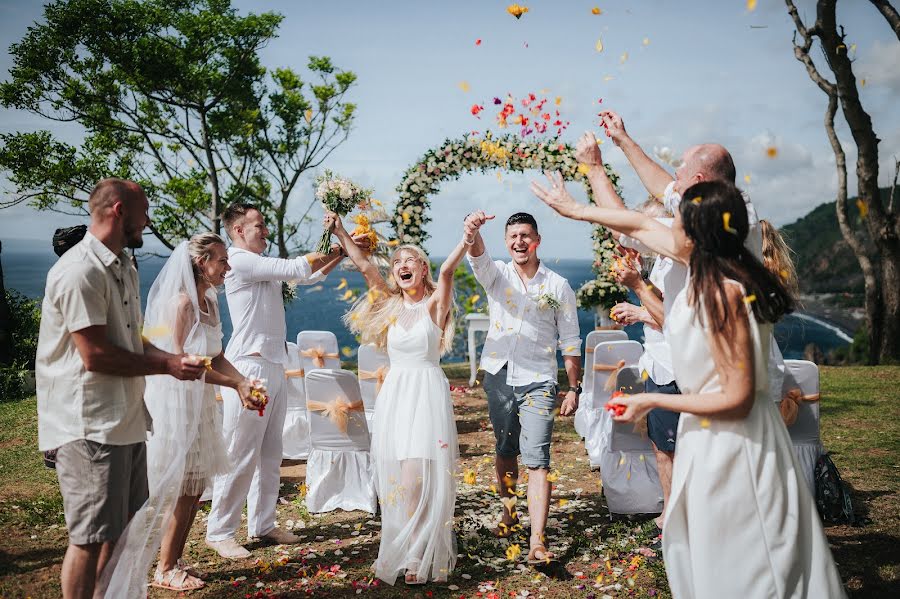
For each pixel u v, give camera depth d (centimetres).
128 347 281
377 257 409
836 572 230
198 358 274
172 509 304
